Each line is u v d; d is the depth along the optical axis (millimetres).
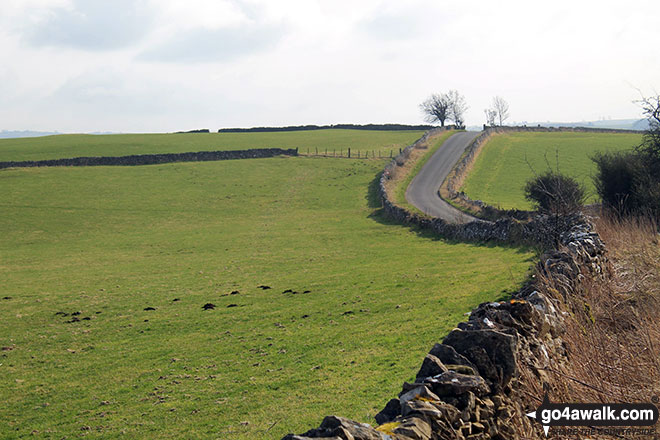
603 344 8008
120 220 60281
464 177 77500
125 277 35219
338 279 29609
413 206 59375
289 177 81438
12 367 18688
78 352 19969
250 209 65375
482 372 6664
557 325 9414
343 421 4754
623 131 143250
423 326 18031
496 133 122125
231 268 36500
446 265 30453
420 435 5055
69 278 35750
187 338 20641
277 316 22562
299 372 15117
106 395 15305
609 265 16375
